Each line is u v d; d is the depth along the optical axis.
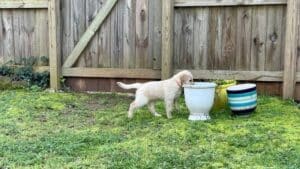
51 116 4.84
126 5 5.83
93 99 5.69
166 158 3.35
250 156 3.43
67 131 4.20
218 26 5.58
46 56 6.21
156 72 5.83
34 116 4.82
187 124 4.32
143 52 5.88
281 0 5.29
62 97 5.72
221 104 4.86
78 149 3.63
